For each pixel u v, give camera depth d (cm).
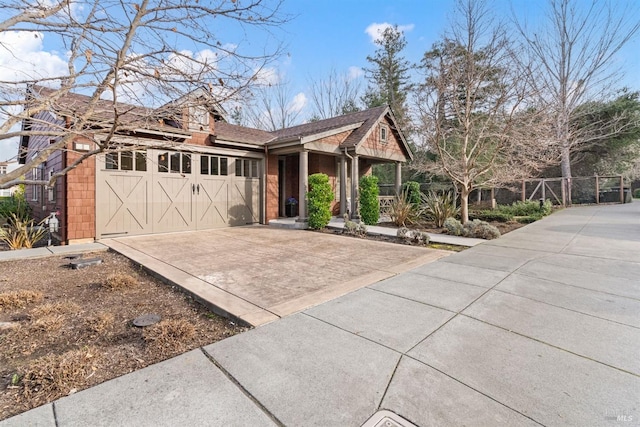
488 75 918
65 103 298
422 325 279
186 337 260
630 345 243
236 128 1217
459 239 739
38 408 176
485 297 349
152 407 176
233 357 228
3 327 276
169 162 862
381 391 190
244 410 173
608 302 331
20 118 244
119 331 278
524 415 169
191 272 459
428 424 163
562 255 552
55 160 779
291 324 283
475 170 958
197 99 315
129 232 790
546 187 1644
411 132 1154
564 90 1599
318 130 1159
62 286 405
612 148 1764
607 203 1636
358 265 506
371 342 249
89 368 213
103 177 742
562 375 205
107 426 162
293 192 1331
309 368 213
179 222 888
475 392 188
